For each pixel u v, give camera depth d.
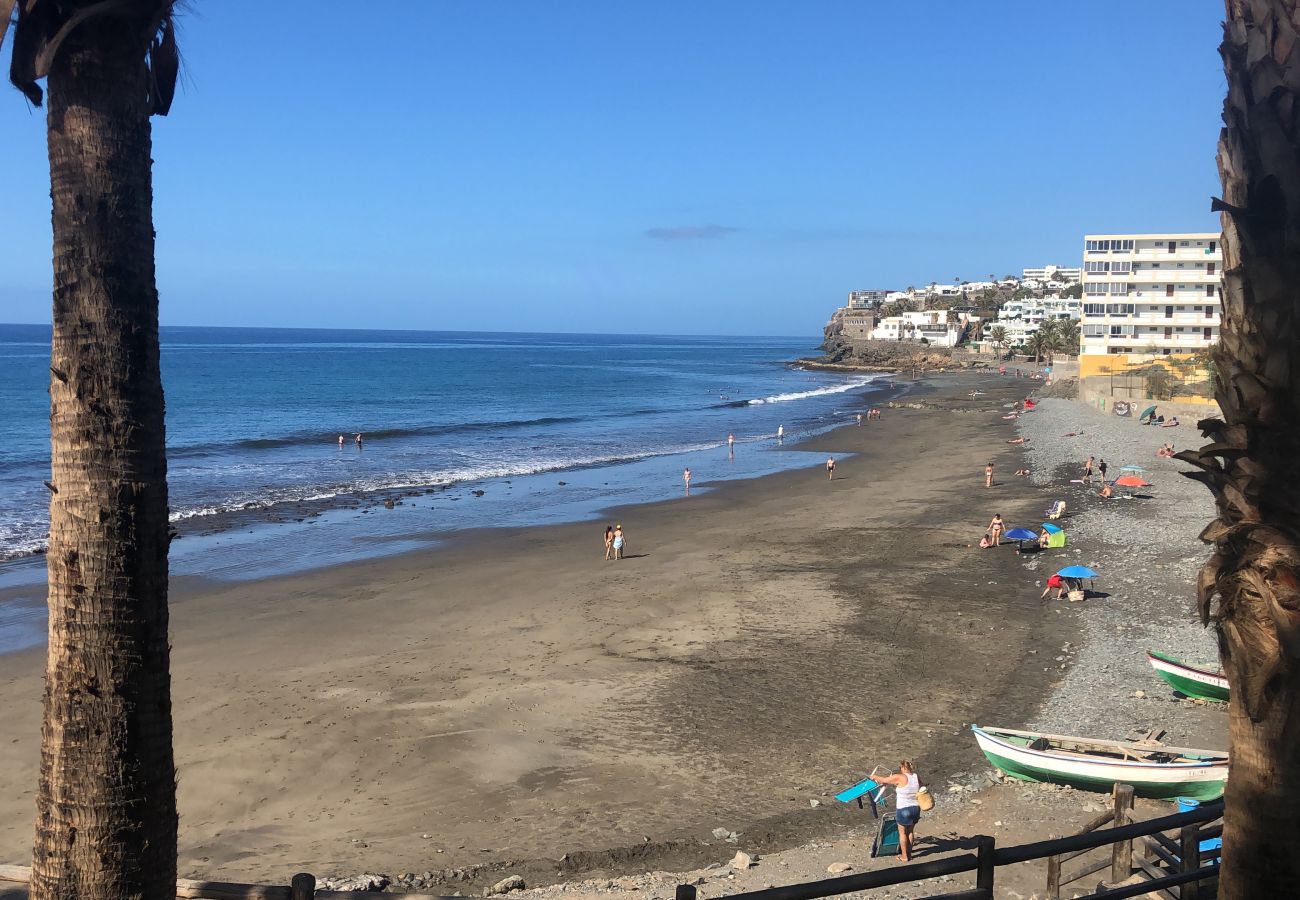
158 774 4.23
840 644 20.70
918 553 29.70
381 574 27.75
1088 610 22.83
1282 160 3.70
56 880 4.11
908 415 84.19
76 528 4.04
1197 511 34.59
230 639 21.33
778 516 36.94
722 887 10.79
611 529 30.22
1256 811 3.87
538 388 120.19
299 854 12.03
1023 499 39.25
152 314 4.20
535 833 12.64
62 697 4.10
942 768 14.62
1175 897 8.54
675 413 89.69
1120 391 73.12
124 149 4.04
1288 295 3.69
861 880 4.82
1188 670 16.70
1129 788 9.04
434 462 53.97
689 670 19.14
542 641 21.17
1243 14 3.96
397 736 15.90
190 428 69.56
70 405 4.02
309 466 51.56
